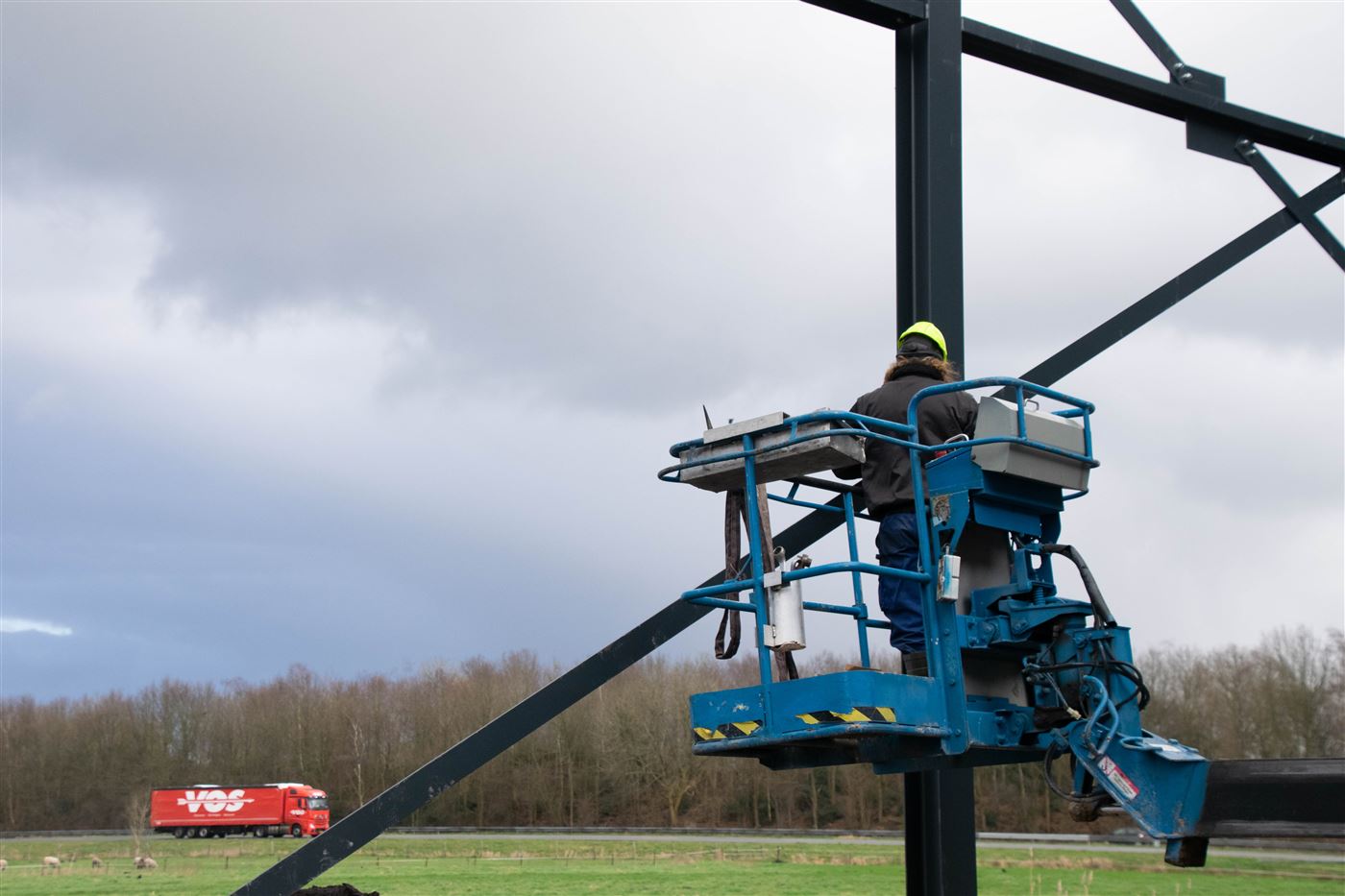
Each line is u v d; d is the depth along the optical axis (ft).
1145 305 28.76
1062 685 16.69
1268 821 13.69
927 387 17.71
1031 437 17.07
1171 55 30.63
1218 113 31.14
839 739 16.19
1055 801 198.49
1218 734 184.55
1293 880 107.24
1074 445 17.80
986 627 16.92
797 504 21.98
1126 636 16.35
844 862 147.13
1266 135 32.30
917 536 17.58
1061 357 27.43
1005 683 17.80
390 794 21.24
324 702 305.53
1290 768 13.70
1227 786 14.20
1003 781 202.90
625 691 271.08
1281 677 184.14
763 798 253.85
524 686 299.79
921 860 22.49
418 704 301.22
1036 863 129.59
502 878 124.98
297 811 241.55
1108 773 15.37
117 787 299.99
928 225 24.48
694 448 17.76
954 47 25.54
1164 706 189.06
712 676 267.80
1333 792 13.20
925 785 22.49
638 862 150.92
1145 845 164.66
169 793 244.42
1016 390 17.01
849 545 18.22
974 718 16.67
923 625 16.96
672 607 23.24
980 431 17.12
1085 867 124.16
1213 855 131.34
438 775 21.58
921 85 25.32
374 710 299.99
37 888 121.49
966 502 16.89
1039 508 17.66
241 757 302.66
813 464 16.99
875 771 17.62
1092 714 15.67
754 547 16.63
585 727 269.85
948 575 16.46
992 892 97.55
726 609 17.76
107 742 305.53
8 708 310.65
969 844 22.20
